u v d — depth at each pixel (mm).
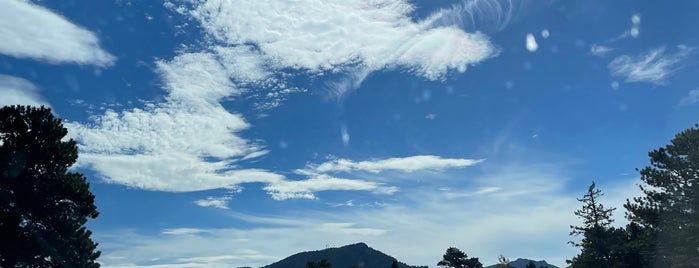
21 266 27578
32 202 27562
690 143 39031
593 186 59656
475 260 99688
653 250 44312
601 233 56594
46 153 28875
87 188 30016
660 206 40938
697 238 37438
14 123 28609
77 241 28812
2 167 27438
